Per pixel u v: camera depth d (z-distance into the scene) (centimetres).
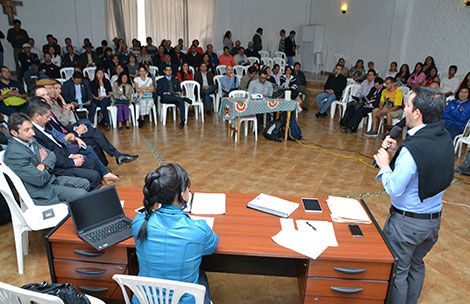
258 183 384
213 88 707
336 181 398
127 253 176
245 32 1148
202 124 626
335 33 1045
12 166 240
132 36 1009
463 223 314
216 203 210
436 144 155
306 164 448
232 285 231
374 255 167
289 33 1145
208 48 934
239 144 518
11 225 293
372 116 589
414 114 159
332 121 689
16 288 125
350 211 204
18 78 819
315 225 190
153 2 1022
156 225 147
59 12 916
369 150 512
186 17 1076
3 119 511
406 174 155
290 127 540
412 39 814
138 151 474
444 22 736
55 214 242
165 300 141
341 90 713
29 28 902
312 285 174
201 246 152
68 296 144
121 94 585
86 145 353
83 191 273
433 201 167
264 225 190
